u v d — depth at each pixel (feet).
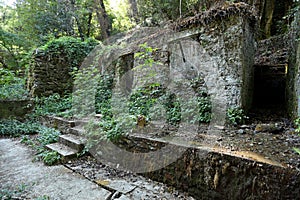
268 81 14.85
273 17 22.02
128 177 8.98
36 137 15.02
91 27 30.30
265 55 18.95
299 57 9.30
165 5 20.33
